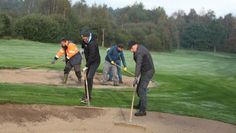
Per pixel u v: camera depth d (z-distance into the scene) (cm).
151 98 1280
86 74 1068
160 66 3297
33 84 1306
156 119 976
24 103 950
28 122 845
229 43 11038
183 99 1338
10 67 1747
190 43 10994
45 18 6347
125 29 7988
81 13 8412
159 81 1775
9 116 854
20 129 799
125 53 5019
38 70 1728
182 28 11150
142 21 9688
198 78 2139
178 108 1145
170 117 1013
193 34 10956
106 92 1290
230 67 3784
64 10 7569
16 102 945
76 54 1362
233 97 1519
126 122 901
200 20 12188
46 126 836
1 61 2189
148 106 1117
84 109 986
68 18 7250
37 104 965
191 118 1030
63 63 2450
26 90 1170
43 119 875
